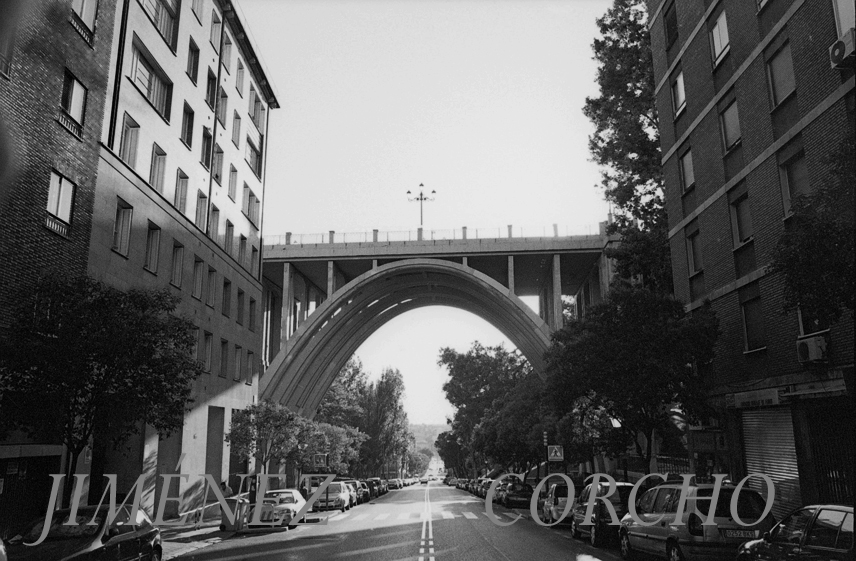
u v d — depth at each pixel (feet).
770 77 54.65
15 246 50.14
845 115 44.68
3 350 41.32
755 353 56.80
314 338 182.29
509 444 144.87
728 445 60.29
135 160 74.02
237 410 103.45
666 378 56.65
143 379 44.27
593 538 53.78
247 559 47.09
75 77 59.88
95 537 33.01
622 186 99.55
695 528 36.24
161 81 83.20
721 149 63.21
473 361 231.71
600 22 98.48
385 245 178.29
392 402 264.31
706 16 65.77
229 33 110.32
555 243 172.35
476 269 188.24
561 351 63.77
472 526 74.79
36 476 53.83
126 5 71.51
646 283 95.25
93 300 44.57
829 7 46.39
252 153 127.13
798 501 50.37
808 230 28.27
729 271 61.57
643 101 95.20
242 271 115.24
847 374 43.78
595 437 82.48
